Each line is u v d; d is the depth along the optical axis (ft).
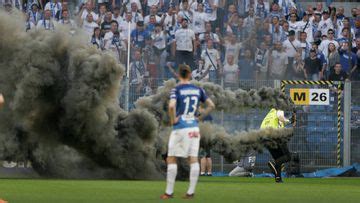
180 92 96.84
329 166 218.18
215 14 253.65
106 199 97.55
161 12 252.62
